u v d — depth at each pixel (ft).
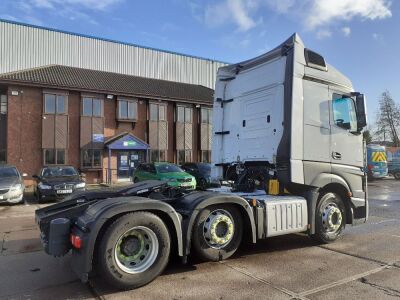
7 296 13.71
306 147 20.16
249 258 18.47
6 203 43.98
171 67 112.47
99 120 81.15
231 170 24.59
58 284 14.98
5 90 74.33
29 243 22.72
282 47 20.62
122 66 103.60
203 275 15.85
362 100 23.02
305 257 18.62
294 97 19.81
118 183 80.38
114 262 13.88
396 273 15.97
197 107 95.61
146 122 88.53
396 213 34.45
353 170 22.63
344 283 14.74
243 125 23.25
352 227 26.66
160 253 14.88
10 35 86.07
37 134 74.28
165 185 19.10
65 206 18.21
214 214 17.06
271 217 18.53
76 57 96.12
